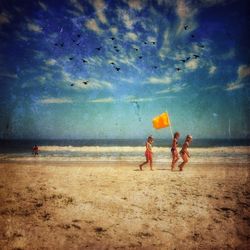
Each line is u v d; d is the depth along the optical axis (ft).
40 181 19.63
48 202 14.80
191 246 10.62
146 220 12.55
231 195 15.67
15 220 12.64
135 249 10.33
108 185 18.12
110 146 52.03
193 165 26.76
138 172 23.15
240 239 11.15
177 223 12.29
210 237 11.26
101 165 28.14
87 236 11.20
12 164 28.86
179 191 16.49
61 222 12.39
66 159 35.45
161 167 26.48
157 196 15.56
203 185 17.83
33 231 11.68
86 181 19.44
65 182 19.22
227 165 25.61
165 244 10.71
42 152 46.09
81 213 13.29
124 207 14.01
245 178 19.81
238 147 33.50
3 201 15.03
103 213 13.28
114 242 10.77
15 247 10.71
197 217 12.84
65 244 10.71
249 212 13.32
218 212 13.37
